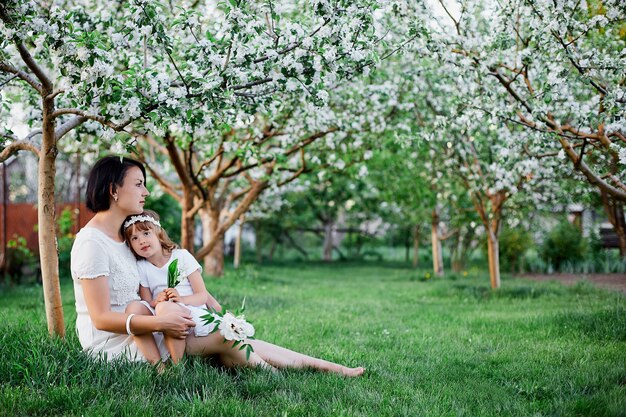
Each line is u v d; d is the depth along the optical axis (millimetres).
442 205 16031
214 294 9812
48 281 4445
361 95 7758
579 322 6332
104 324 3787
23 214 14164
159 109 3717
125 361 3803
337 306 9297
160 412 3244
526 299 9711
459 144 9352
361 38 4258
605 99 4727
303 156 8672
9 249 12172
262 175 9250
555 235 16094
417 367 4676
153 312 3945
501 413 3480
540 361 4855
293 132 7801
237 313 4090
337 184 19406
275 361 4270
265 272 18828
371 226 28484
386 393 3779
